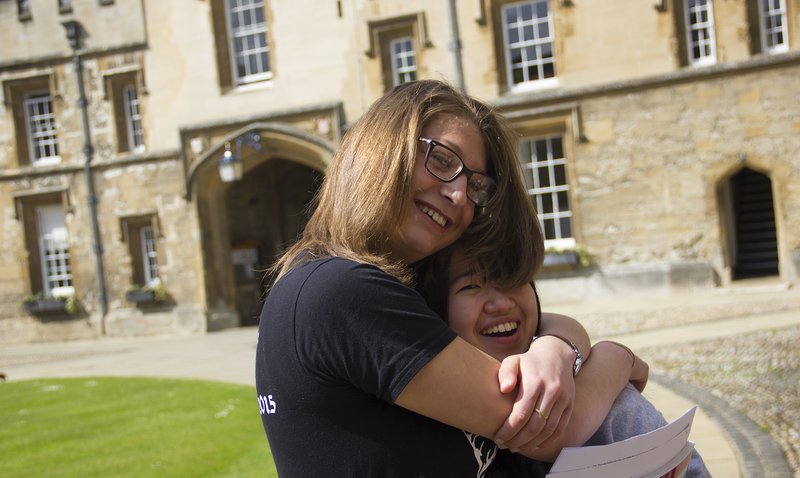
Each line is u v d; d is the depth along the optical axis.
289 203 20.45
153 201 17.72
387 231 1.45
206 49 17.27
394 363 1.27
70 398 8.88
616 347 1.62
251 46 17.36
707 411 5.97
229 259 18.00
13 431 6.97
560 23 15.30
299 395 1.32
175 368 11.46
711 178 14.53
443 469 1.33
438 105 1.52
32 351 16.97
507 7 15.91
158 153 17.55
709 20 14.75
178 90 17.45
